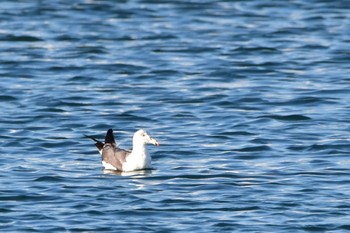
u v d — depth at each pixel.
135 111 29.88
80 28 43.00
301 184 22.20
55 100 31.20
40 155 25.09
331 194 21.45
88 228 19.38
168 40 40.78
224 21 44.53
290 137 26.69
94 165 24.09
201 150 25.42
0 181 22.50
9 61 36.91
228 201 20.98
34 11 46.16
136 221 19.75
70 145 26.11
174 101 31.25
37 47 39.50
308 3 48.25
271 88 33.00
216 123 28.45
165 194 21.47
